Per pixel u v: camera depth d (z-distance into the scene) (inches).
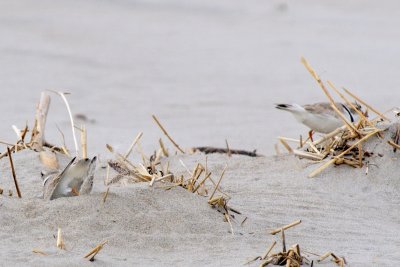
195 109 743.1
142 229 311.4
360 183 414.0
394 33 1178.0
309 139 487.5
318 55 1022.4
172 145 585.3
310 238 333.7
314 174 420.5
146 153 531.5
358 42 1107.9
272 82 874.8
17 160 398.0
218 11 1300.4
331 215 370.3
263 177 422.3
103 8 1246.3
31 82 816.3
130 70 900.6
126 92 803.4
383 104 768.3
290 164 437.4
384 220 375.2
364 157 427.5
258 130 657.0
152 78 870.4
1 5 1179.9
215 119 701.3
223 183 409.4
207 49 1038.4
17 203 315.6
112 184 366.6
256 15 1288.1
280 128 666.2
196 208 332.8
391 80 887.7
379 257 312.2
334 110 434.3
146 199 328.5
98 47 1003.3
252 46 1069.1
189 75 896.3
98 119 686.5
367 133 431.2
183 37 1106.7
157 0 1337.4
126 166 378.6
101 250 292.0
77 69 886.4
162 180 351.3
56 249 285.0
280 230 332.8
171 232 313.4
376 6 1381.6
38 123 437.7
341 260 298.0
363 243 333.7
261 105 767.7
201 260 291.6
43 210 310.7
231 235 319.9
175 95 799.1
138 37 1079.0
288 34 1152.8
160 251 299.4
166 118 702.5
